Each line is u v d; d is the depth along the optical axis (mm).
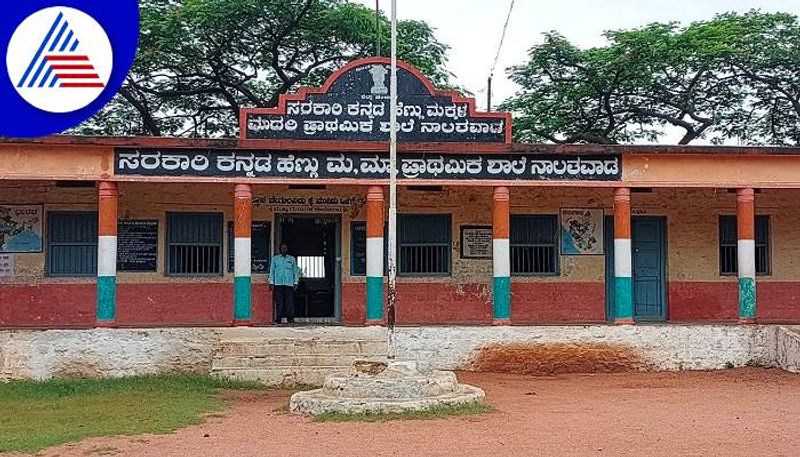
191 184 19375
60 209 19062
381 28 30422
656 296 20453
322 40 30469
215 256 19516
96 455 9594
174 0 30250
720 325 18234
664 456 9258
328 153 17531
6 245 18906
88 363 16578
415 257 19953
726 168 18328
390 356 13781
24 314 18828
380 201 17656
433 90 18031
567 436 10461
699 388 15523
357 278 19828
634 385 15961
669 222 20531
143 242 19281
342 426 11258
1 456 9539
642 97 32062
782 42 30734
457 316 19906
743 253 18375
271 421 11867
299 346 16719
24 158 16750
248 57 30750
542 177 17984
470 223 20078
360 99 17812
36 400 14094
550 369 17672
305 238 20078
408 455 9352
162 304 19219
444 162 17797
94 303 19031
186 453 9633
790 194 20719
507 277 17906
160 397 14219
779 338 18031
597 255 20312
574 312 20156
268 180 17344
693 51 29953
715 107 32094
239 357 16328
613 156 18141
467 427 11109
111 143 16828
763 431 10836
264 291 19578
